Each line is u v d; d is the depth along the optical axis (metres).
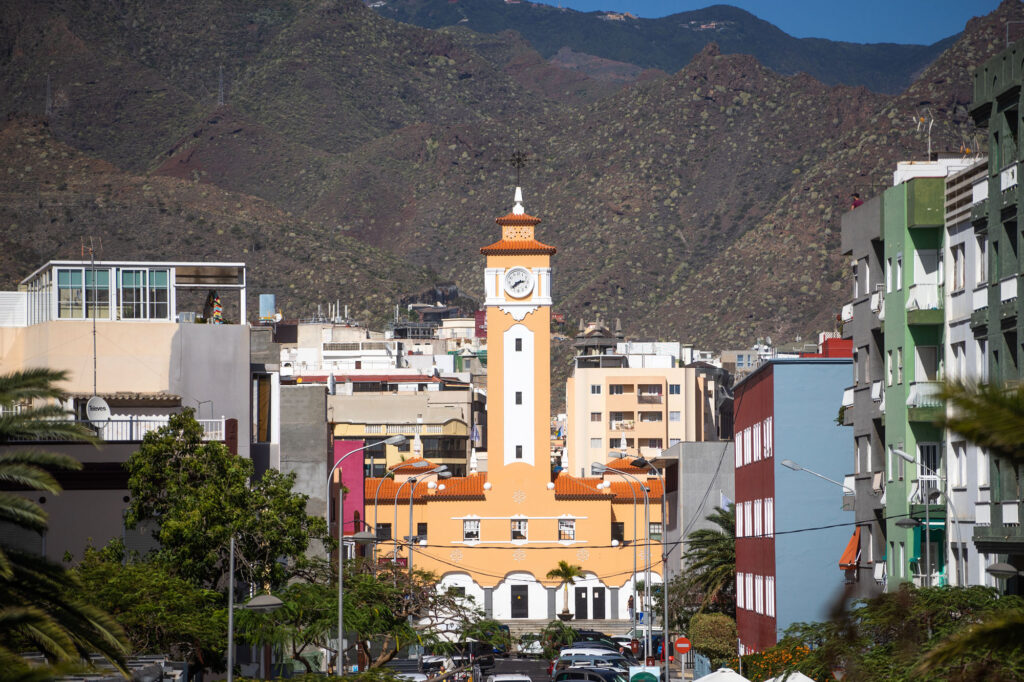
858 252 85.12
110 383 94.75
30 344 97.06
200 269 101.19
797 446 102.88
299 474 115.12
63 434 41.97
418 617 90.62
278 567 76.81
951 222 71.31
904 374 74.50
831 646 48.19
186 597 67.00
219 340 93.31
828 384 103.12
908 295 74.00
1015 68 61.16
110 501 79.19
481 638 92.00
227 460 77.19
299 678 56.47
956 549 68.81
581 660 103.94
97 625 39.91
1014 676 36.66
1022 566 60.22
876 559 81.38
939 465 71.75
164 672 54.75
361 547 132.62
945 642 27.19
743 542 118.94
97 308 97.94
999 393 21.86
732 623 122.12
